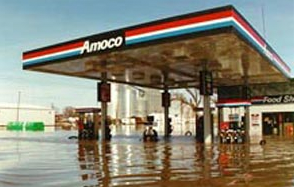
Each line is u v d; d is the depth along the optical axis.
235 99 21.22
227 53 16.22
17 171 8.65
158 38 14.07
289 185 6.79
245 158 11.50
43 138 26.03
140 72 22.09
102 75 22.50
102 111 22.48
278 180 7.32
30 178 7.64
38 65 18.52
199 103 42.78
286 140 23.34
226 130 19.27
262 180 7.32
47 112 67.56
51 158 11.64
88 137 24.02
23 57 19.25
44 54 18.22
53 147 16.69
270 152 13.77
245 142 20.06
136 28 14.73
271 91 30.89
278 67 20.98
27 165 9.79
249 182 7.10
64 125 63.91
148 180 7.32
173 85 28.61
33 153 13.53
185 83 27.42
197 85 28.58
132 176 7.83
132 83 27.30
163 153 13.30
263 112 31.09
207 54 16.48
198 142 20.34
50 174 8.18
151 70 21.34
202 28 13.01
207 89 18.94
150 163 10.17
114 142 20.69
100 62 18.31
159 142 20.66
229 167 9.27
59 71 21.09
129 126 54.31
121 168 9.12
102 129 22.50
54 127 64.88
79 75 22.89
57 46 17.66
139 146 17.19
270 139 24.72
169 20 13.82
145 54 16.33
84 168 9.15
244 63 18.84
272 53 19.09
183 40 13.52
